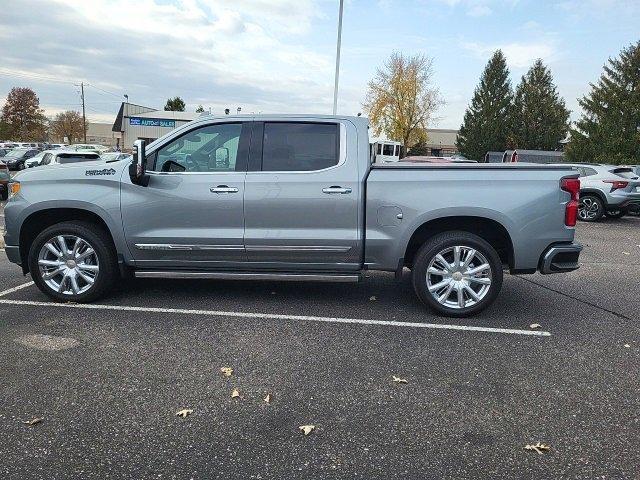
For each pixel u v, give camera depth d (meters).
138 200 5.25
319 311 5.43
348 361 4.17
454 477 2.74
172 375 3.86
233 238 5.21
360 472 2.77
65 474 2.71
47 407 3.37
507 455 2.93
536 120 66.75
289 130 5.27
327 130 5.24
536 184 5.00
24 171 5.62
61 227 5.41
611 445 3.05
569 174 5.05
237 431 3.13
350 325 5.02
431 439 3.08
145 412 3.33
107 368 3.96
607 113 39.22
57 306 5.43
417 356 4.30
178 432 3.11
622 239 11.41
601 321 5.31
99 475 2.71
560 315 5.49
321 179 5.11
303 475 2.74
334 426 3.21
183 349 4.35
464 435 3.13
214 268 5.40
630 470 2.81
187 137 5.32
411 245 5.54
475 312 5.23
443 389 3.71
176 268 5.45
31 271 5.49
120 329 4.79
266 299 5.84
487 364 4.16
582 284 6.96
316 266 5.29
